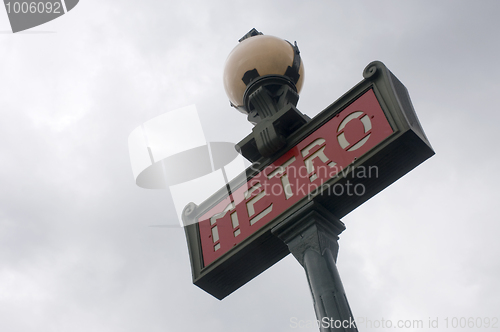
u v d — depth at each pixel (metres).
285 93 8.94
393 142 7.07
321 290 6.52
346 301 6.44
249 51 9.37
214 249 8.45
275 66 9.26
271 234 7.75
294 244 7.33
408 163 7.39
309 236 7.25
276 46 9.37
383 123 7.36
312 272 6.79
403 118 7.17
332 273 6.73
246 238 8.00
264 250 8.07
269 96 8.96
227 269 8.29
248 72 9.30
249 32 10.50
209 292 8.68
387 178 7.46
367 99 7.74
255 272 8.45
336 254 7.35
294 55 9.53
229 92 9.75
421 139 7.12
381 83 7.68
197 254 8.62
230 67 9.54
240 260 8.16
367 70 7.88
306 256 7.05
